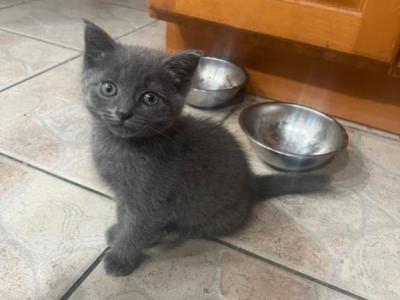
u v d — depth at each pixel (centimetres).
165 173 22
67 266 22
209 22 37
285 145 34
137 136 21
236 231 26
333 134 33
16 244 23
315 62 38
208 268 23
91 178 29
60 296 21
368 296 22
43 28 52
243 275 23
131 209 23
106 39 21
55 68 43
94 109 21
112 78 20
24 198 26
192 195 23
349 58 34
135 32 54
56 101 37
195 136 24
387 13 30
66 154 31
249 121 34
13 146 31
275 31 34
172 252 24
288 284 23
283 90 41
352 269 24
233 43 41
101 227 25
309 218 27
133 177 22
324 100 40
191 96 37
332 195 30
